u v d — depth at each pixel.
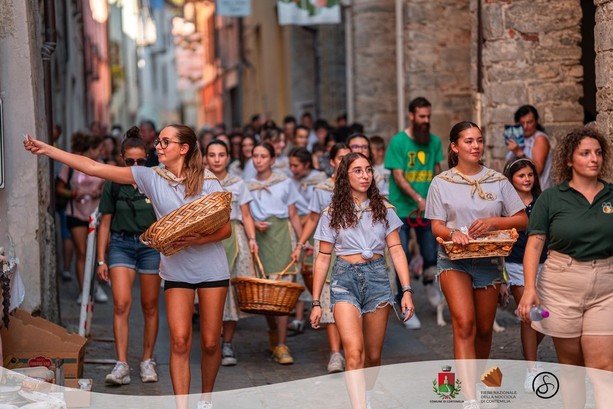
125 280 9.88
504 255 8.08
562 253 7.45
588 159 7.29
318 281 8.37
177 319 8.19
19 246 9.73
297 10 20.48
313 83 32.38
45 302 10.20
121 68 55.69
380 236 8.27
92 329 12.55
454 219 8.39
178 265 8.17
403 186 12.51
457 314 8.23
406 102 18.30
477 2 13.81
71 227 14.36
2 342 8.88
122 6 64.38
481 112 13.80
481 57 13.74
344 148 10.86
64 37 24.31
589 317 7.41
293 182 12.70
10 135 9.66
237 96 47.09
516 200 8.41
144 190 8.23
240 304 9.99
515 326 11.91
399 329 12.27
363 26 20.69
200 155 8.24
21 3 9.62
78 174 14.40
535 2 13.24
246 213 11.16
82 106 32.38
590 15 16.12
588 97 16.23
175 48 78.12
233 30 47.94
